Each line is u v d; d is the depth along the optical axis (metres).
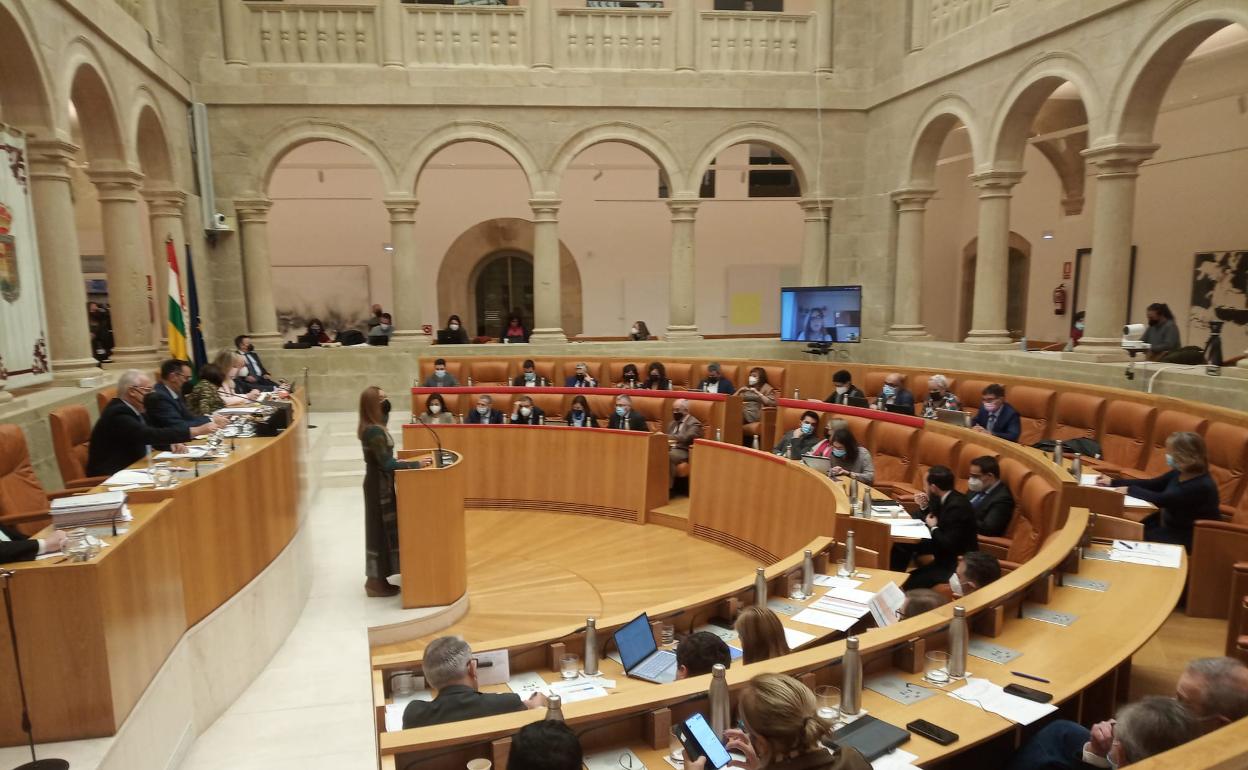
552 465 8.70
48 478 6.30
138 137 10.17
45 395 6.75
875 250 13.05
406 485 5.36
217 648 3.95
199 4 11.36
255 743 3.60
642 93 12.39
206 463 4.30
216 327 11.98
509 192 16.39
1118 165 8.58
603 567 6.94
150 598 3.20
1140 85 8.16
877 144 12.85
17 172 6.51
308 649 4.76
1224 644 4.64
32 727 2.68
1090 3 8.51
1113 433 7.63
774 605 4.17
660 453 8.35
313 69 11.73
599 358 12.18
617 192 16.69
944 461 6.85
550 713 2.50
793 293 12.47
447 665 2.91
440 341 12.81
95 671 2.72
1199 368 7.89
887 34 12.40
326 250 16.00
